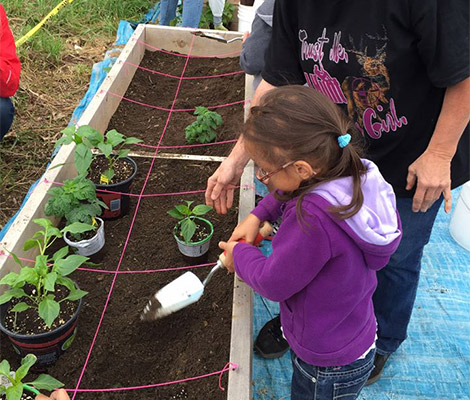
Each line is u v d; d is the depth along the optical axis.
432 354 2.63
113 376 2.08
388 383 2.49
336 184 1.39
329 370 1.71
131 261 2.59
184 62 4.52
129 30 5.39
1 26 3.12
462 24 1.51
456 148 1.80
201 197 2.99
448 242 3.32
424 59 1.62
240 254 1.73
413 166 1.84
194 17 4.88
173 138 3.53
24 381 2.05
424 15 1.51
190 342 2.22
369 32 1.66
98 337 2.21
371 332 1.73
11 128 3.94
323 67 1.84
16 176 3.57
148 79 4.21
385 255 1.47
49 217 2.59
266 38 3.10
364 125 1.88
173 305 1.89
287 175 1.43
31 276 1.94
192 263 2.58
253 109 1.42
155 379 2.09
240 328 2.13
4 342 2.15
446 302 2.91
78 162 2.49
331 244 1.39
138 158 3.22
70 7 5.65
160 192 3.01
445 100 1.69
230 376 1.96
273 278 1.50
